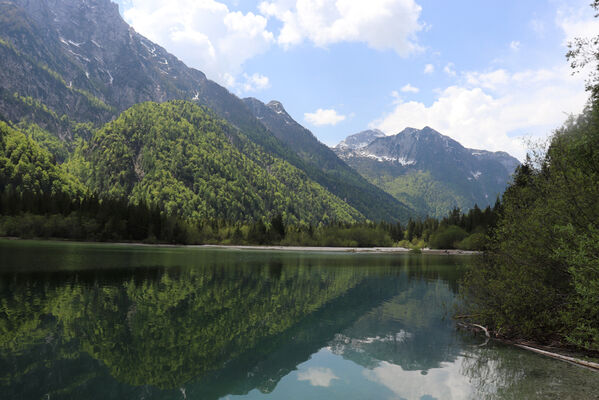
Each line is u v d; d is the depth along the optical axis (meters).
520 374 9.75
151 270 37.84
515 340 13.59
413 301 22.64
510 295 13.37
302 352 11.86
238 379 9.37
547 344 12.92
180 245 117.12
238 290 25.78
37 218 92.81
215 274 35.84
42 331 14.14
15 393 8.32
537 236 12.63
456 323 16.58
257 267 45.25
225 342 13.04
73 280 28.89
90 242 97.56
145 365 10.52
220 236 137.38
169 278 31.47
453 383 9.08
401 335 14.23
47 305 19.16
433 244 125.00
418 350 12.12
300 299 22.70
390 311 19.22
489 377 9.54
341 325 15.88
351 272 42.19
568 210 11.50
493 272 15.23
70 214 99.62
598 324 10.75
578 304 11.40
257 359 11.14
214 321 16.25
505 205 15.34
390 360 11.00
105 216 104.88
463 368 10.34
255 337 13.74
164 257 57.91
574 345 12.52
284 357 11.27
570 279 11.90
